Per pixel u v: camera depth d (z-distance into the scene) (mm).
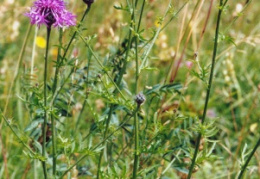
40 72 5004
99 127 3006
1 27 5477
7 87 4668
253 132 4934
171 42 6004
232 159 4500
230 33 5715
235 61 5781
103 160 3850
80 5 5113
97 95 2801
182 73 5297
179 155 3451
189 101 4957
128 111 3146
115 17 4977
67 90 3246
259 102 5168
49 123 3188
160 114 3479
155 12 5074
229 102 5336
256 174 4117
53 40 5535
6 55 5395
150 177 3082
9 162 4078
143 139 3010
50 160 3082
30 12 2666
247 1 2979
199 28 5715
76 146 2793
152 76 5125
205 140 2809
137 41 3035
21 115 4273
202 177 4152
